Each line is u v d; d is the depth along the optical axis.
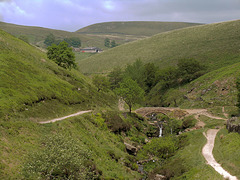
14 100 44.31
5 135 32.09
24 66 63.31
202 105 84.81
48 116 48.34
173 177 38.38
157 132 74.12
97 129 52.94
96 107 70.31
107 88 99.81
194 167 37.47
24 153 30.56
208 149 44.03
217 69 110.81
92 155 39.69
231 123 52.41
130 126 68.00
